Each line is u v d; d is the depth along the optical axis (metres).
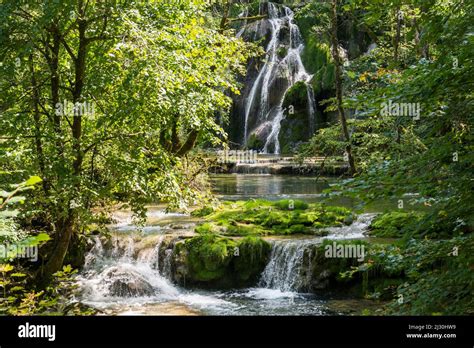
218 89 11.16
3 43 7.77
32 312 5.02
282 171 22.55
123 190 8.35
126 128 8.75
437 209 3.75
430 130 3.94
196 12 9.11
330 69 27.78
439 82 3.54
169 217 13.48
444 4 3.79
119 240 11.20
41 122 8.52
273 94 30.34
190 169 13.80
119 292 9.77
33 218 9.20
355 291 9.38
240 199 16.05
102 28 8.20
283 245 10.22
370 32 14.04
